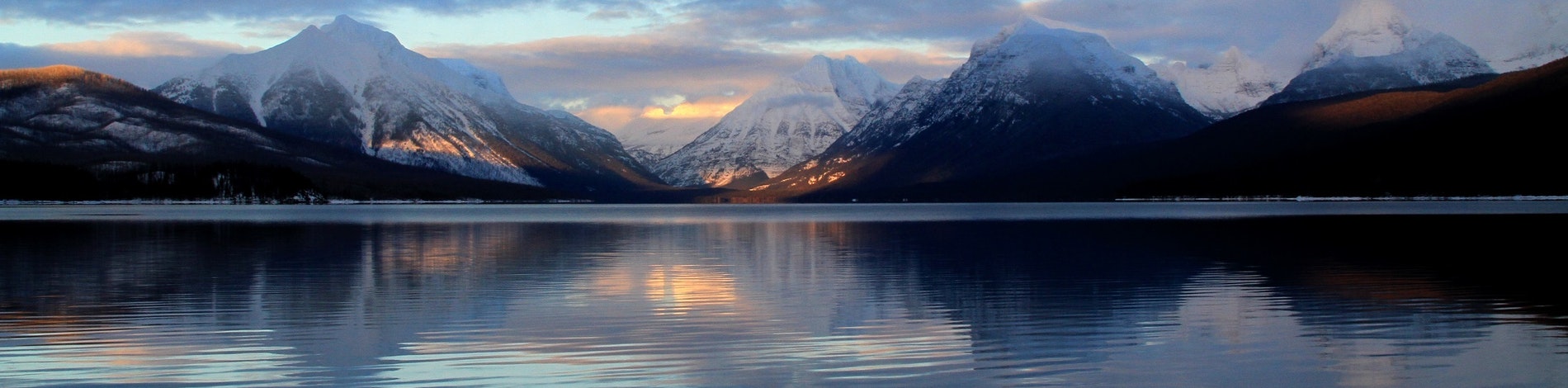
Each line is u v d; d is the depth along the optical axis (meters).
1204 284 39.28
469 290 38.19
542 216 140.75
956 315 31.52
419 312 32.25
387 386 22.50
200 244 64.81
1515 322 29.50
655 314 31.88
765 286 39.59
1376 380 22.88
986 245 63.69
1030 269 46.00
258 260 51.72
